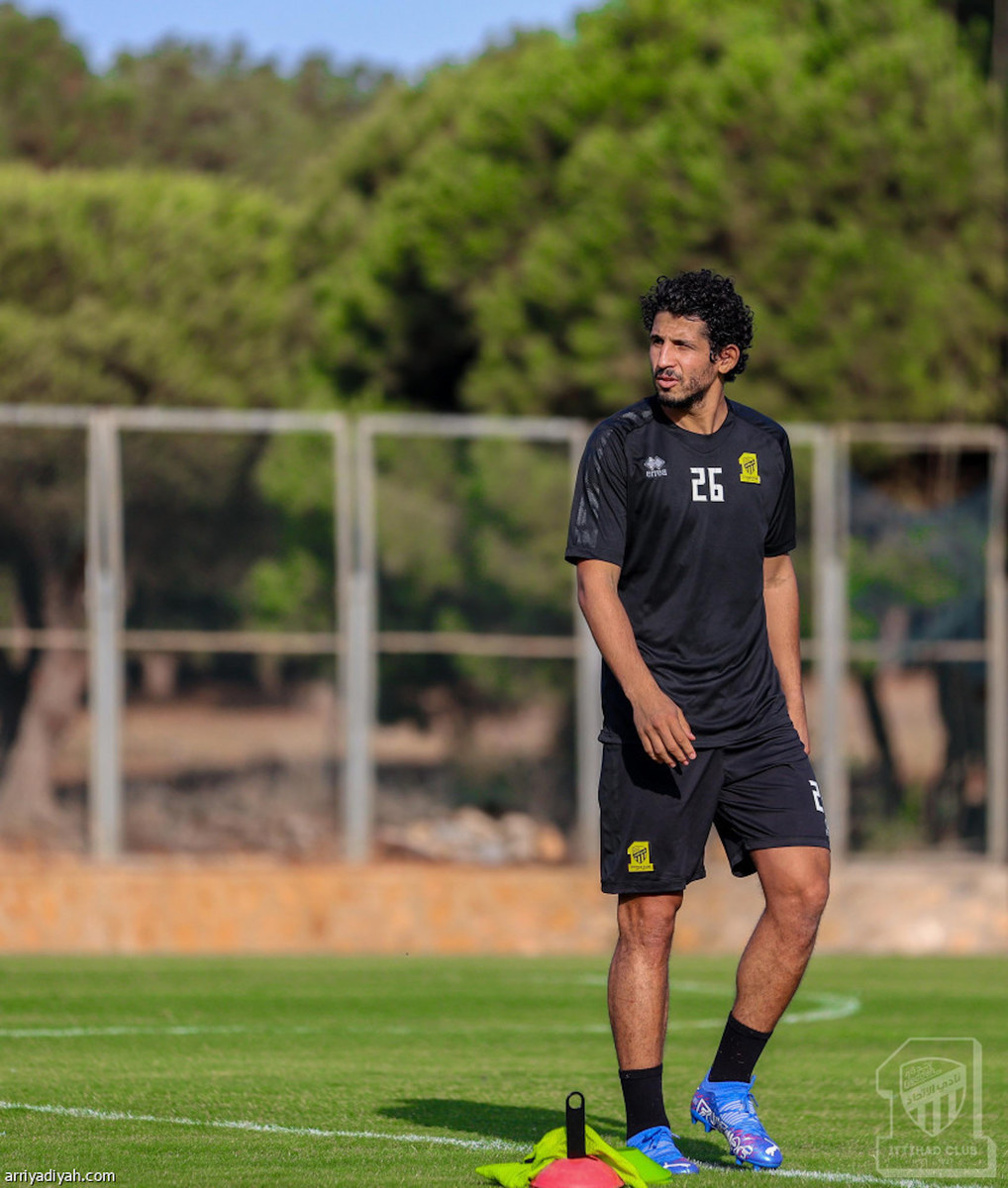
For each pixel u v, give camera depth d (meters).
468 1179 15.02
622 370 66.62
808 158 65.12
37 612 50.97
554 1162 14.41
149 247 78.81
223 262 80.38
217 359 79.25
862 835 53.66
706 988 34.53
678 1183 14.98
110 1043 24.92
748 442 16.34
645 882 15.93
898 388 63.97
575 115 71.50
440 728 52.25
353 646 51.34
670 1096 20.95
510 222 73.12
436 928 47.16
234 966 38.25
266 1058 23.62
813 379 63.91
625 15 71.50
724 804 16.20
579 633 52.56
